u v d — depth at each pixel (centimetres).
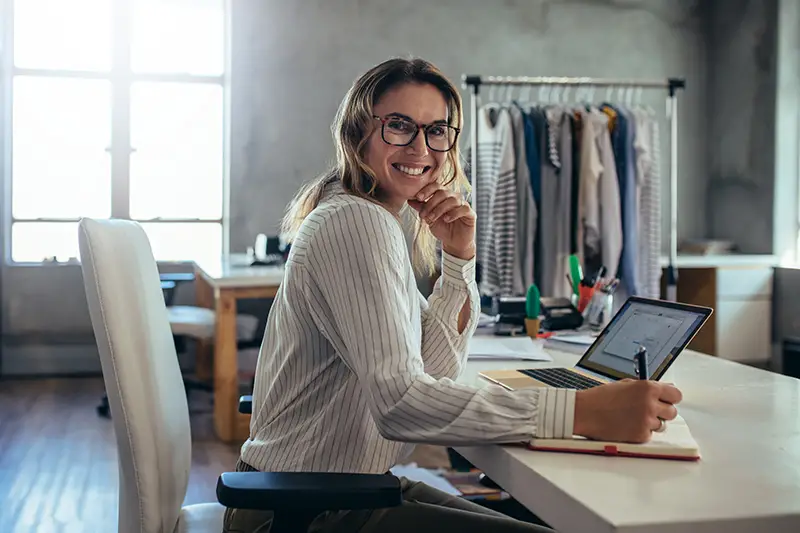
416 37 616
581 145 446
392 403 114
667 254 614
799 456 115
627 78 641
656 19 643
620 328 170
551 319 247
